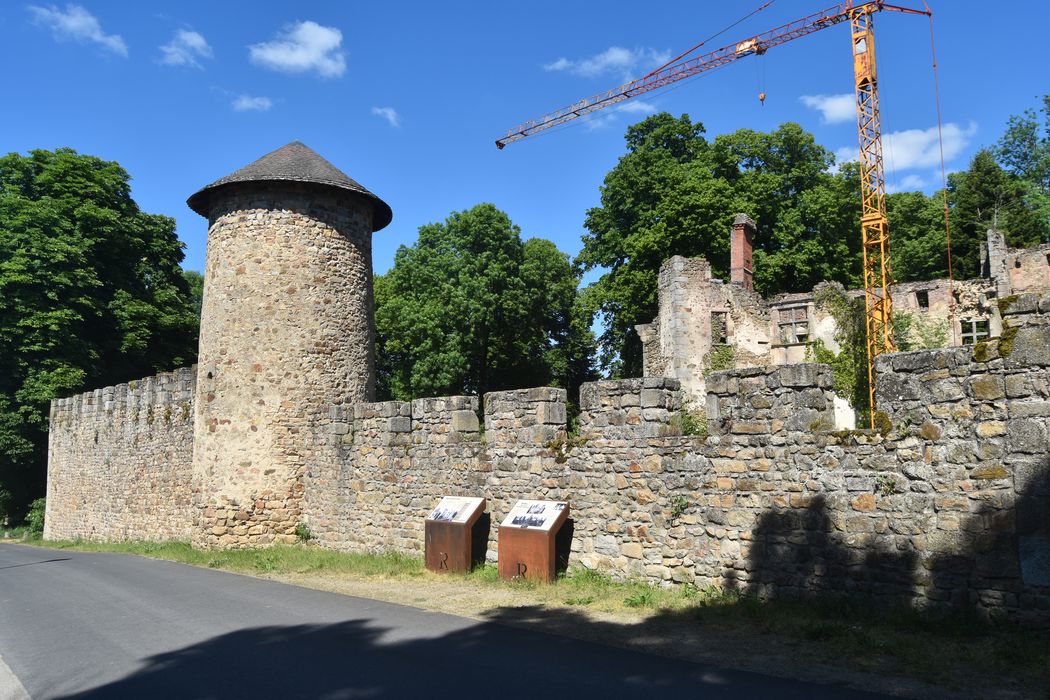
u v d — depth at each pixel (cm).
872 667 688
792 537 931
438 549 1291
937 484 827
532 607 985
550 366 4219
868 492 876
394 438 1515
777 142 3806
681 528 1039
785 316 2817
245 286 1769
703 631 835
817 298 2778
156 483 2291
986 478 795
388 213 2006
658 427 1090
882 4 4094
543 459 1221
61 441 2903
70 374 3044
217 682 682
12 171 3344
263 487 1717
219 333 1783
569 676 674
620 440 1123
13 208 3142
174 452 2217
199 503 1764
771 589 941
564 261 4306
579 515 1161
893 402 870
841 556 889
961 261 4100
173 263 3859
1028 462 771
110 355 3366
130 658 788
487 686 648
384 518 1521
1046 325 776
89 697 657
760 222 3631
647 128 4044
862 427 938
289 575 1367
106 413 2605
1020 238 4003
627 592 1034
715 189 3447
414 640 824
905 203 4447
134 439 2422
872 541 866
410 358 3872
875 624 821
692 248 3456
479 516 1299
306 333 1773
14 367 3050
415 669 705
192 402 2161
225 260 1795
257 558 1552
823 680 653
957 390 824
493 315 3747
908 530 841
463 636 838
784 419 953
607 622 892
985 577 786
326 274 1812
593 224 4100
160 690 666
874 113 3950
